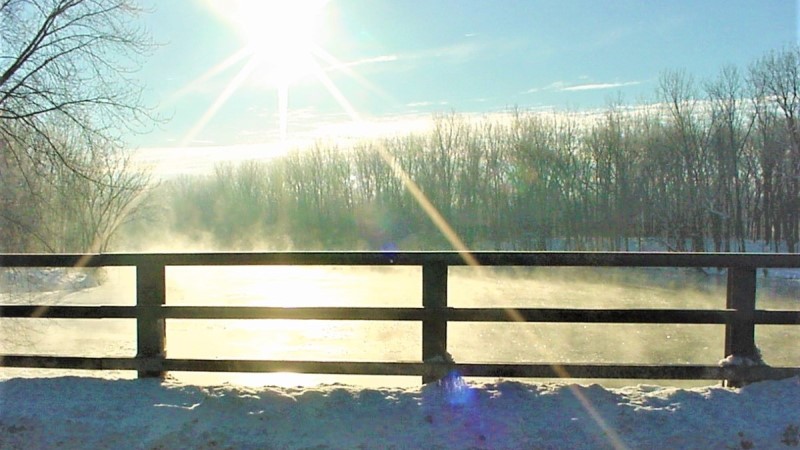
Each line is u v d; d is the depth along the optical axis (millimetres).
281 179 69375
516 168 54031
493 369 4742
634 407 4414
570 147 52938
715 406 4406
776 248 42500
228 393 4586
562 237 51688
